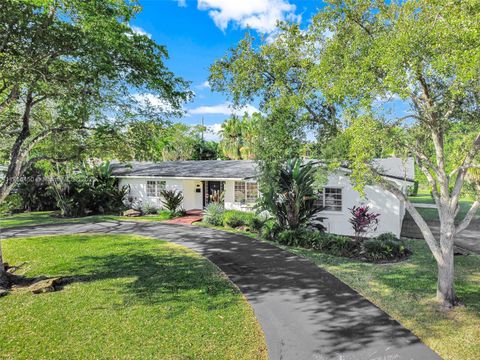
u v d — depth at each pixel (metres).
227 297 7.70
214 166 23.12
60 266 10.19
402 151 7.38
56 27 7.74
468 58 4.98
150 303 7.34
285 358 5.27
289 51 9.15
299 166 13.50
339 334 5.98
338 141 8.11
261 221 15.83
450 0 5.70
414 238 14.11
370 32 7.52
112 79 8.95
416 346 5.55
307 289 8.19
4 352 5.43
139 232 15.84
